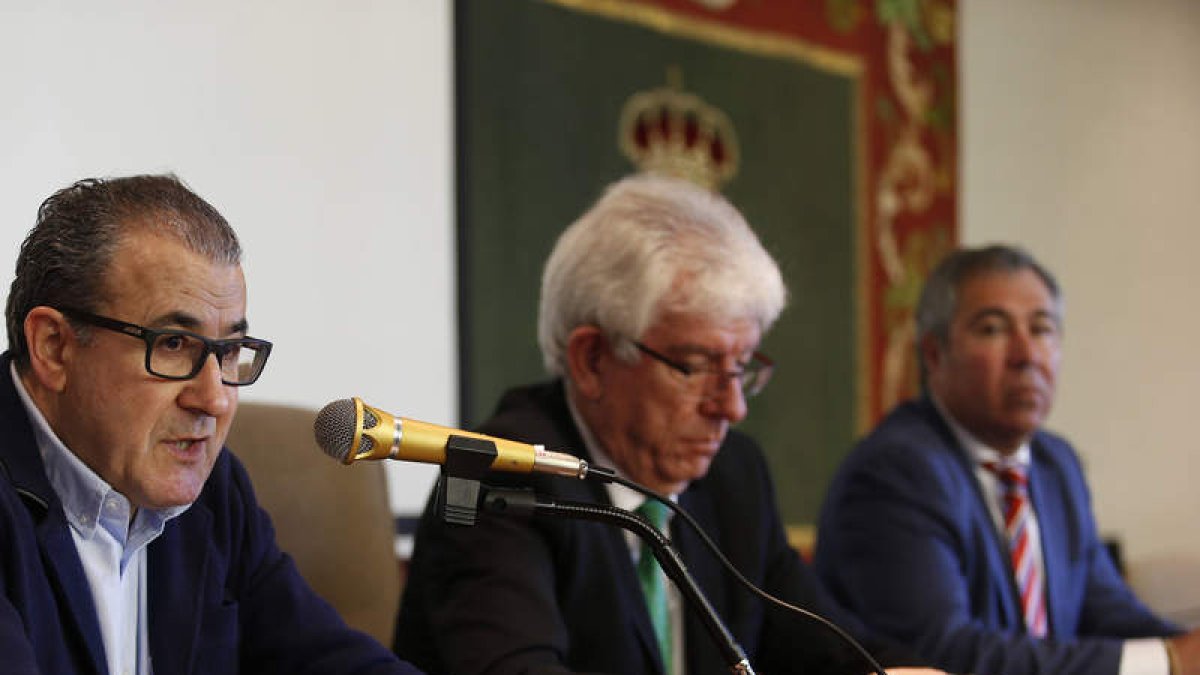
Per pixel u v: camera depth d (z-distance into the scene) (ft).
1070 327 34.78
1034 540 16.51
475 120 23.68
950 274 16.71
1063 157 34.96
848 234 29.68
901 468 15.48
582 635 11.80
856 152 29.94
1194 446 37.50
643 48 26.35
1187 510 37.19
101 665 8.87
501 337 23.88
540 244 24.56
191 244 8.47
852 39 30.01
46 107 18.92
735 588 12.96
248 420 12.45
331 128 21.84
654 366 11.85
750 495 13.41
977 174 33.04
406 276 22.66
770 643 13.29
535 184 24.56
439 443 7.73
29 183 18.70
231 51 20.75
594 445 12.41
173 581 9.62
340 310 21.77
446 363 23.12
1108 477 35.40
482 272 23.65
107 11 19.51
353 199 22.07
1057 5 35.06
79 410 8.52
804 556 28.37
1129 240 36.40
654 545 8.17
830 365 29.22
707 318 11.76
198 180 20.30
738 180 27.86
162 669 9.45
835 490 16.07
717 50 27.61
